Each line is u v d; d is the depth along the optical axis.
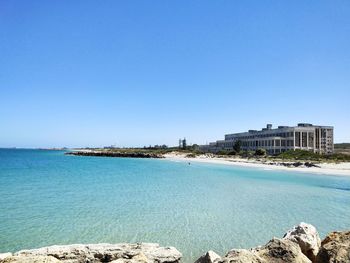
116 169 65.62
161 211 21.55
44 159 114.62
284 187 36.22
